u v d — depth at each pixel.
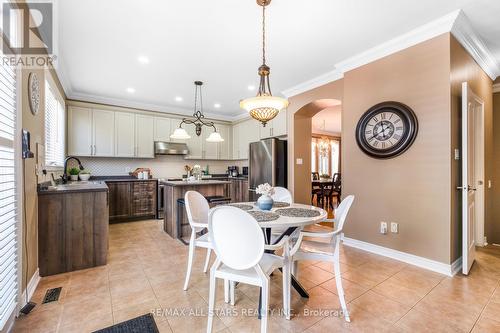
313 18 2.37
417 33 2.57
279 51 3.04
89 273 2.48
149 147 5.51
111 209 4.72
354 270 2.56
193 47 2.92
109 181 4.69
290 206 2.47
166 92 4.62
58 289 2.15
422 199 2.62
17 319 1.72
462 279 2.36
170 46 2.89
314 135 8.84
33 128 2.19
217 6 2.17
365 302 1.96
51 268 2.42
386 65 2.92
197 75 3.80
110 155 5.02
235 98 5.03
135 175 5.34
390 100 2.88
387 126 2.86
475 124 3.11
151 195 5.14
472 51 2.86
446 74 2.44
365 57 3.08
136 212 4.97
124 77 3.86
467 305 1.92
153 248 3.27
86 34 2.60
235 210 1.40
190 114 6.05
